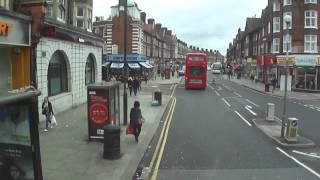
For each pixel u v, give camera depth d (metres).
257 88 60.25
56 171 13.33
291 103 39.78
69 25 27.91
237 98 43.97
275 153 17.45
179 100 41.19
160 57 107.75
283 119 20.36
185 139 20.25
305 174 14.12
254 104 37.88
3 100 7.32
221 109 33.66
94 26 74.12
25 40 20.50
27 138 8.45
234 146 18.78
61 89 28.16
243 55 111.06
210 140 20.14
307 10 57.59
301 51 57.56
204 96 46.12
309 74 57.19
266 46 71.12
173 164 15.21
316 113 31.67
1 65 20.53
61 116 25.27
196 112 31.41
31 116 8.38
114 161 14.81
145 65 70.81
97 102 17.73
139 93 46.38
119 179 12.62
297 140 19.52
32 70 21.48
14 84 21.09
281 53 60.56
